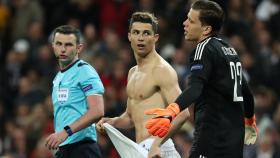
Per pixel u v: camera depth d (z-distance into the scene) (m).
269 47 46.66
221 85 20.19
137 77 22.44
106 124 22.22
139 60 22.44
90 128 22.44
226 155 20.14
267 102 40.28
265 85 43.72
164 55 42.31
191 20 20.61
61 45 22.56
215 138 20.17
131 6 46.31
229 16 45.38
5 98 44.16
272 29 47.94
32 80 42.69
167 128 19.09
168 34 43.78
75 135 22.28
